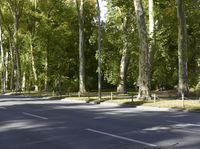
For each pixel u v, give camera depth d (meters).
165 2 44.47
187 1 44.78
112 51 50.97
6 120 19.72
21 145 12.65
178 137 13.51
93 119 19.67
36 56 61.97
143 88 33.22
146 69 33.25
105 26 49.25
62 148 11.95
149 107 27.91
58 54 59.59
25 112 23.95
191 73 48.94
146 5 46.47
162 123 17.77
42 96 47.22
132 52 42.31
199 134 14.21
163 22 43.84
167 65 49.50
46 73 59.97
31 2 60.78
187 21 45.75
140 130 15.42
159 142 12.52
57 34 59.31
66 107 28.20
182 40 34.38
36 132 15.44
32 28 61.56
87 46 70.62
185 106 26.19
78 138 13.73
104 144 12.41
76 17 65.56
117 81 50.97
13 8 61.16
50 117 20.84
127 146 11.93
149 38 40.09
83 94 45.25
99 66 36.69
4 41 80.12
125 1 45.38
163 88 63.19
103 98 37.47
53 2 60.53
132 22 46.50
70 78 66.94
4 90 67.88
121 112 23.80
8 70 84.75
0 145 12.75
